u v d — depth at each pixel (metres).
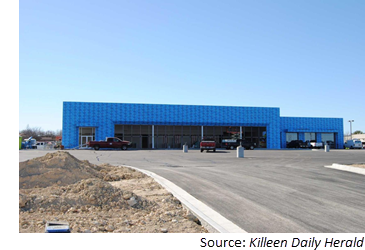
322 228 6.59
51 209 7.14
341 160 24.34
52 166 10.22
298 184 11.81
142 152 36.78
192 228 6.54
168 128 52.59
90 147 45.84
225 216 7.39
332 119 63.62
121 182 11.92
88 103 49.25
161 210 7.83
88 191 7.95
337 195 9.87
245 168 17.45
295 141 59.12
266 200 9.03
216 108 54.19
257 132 56.34
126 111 50.56
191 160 24.08
